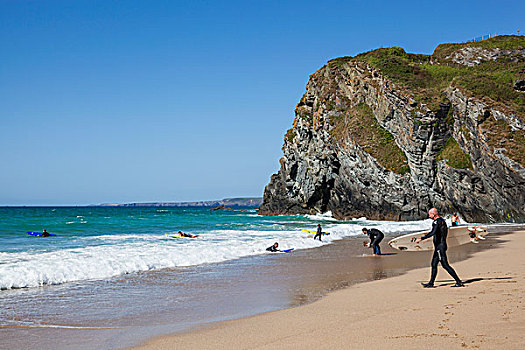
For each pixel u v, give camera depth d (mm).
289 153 76625
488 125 44469
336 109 65125
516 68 54438
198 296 10195
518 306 6992
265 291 10648
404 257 17578
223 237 28609
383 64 59625
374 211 56469
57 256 16672
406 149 52000
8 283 11359
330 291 10336
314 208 72750
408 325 6340
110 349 6176
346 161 59750
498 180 42531
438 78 55562
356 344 5605
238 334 6598
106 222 49656
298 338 6121
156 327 7391
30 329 7414
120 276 13297
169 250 19406
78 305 9312
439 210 50812
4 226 39125
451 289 9141
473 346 5160
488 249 18594
